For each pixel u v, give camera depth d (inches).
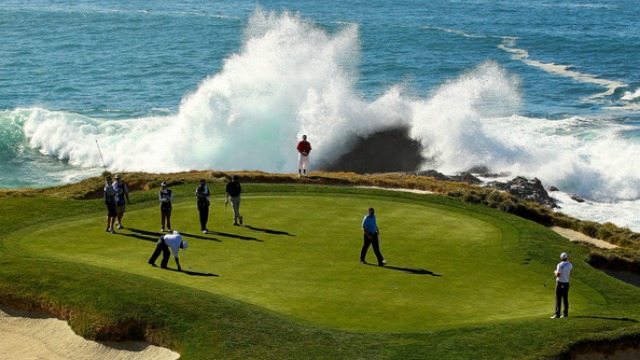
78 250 1127.6
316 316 901.8
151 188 1585.9
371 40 5349.4
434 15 6963.6
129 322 887.7
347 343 824.9
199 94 2421.3
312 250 1140.5
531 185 2028.8
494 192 1573.6
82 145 2529.5
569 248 1240.2
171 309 899.4
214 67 4298.7
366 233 1072.2
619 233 1478.8
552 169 2188.7
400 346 819.4
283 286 994.1
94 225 1261.1
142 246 1151.0
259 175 1706.4
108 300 922.1
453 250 1162.6
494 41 5383.9
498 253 1155.9
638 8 7770.7
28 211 1337.4
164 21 6294.3
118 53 4724.4
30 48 4849.9
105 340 887.1
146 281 975.6
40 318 946.1
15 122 2647.6
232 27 5989.2
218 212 1346.0
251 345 823.1
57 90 3624.5
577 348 837.8
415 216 1350.9
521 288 1014.4
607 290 1036.5
